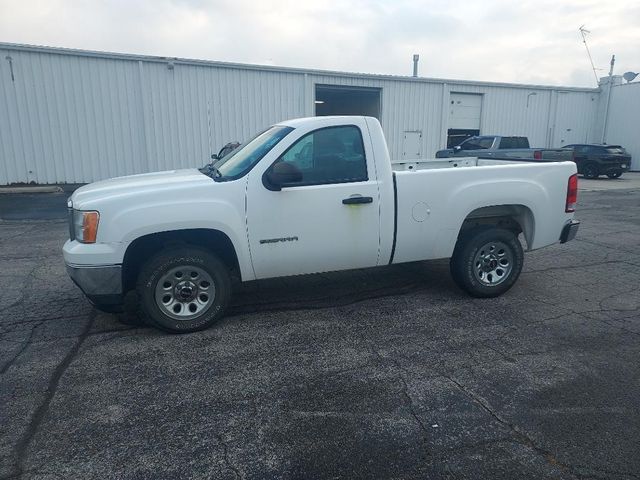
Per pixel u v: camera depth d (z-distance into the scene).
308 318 4.96
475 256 5.37
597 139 30.14
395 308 5.24
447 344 4.33
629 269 6.88
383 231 4.97
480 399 3.41
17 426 3.12
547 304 5.38
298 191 4.62
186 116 18.36
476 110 25.58
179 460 2.79
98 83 16.89
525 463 2.74
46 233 9.81
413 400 3.40
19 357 4.11
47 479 2.63
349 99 25.81
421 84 23.33
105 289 4.27
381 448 2.88
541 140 27.98
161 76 17.77
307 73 20.27
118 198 4.25
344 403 3.38
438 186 5.09
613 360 4.01
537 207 5.45
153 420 3.19
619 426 3.08
